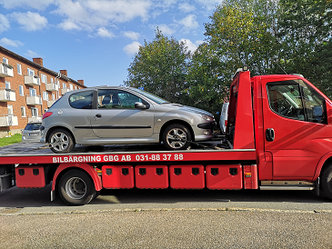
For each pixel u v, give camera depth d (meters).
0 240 3.72
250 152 4.70
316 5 13.63
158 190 6.30
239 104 4.76
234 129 4.88
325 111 4.61
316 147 4.59
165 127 5.25
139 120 5.21
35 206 5.50
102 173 5.29
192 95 19.62
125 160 5.07
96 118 5.31
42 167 5.47
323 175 4.65
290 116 4.70
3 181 5.65
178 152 4.91
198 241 3.36
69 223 4.30
